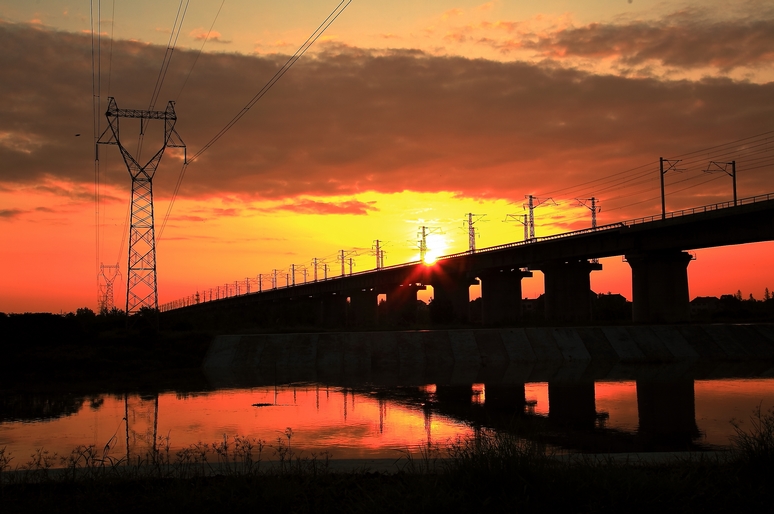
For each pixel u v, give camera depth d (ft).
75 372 159.02
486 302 355.56
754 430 80.43
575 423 89.45
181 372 163.43
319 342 182.60
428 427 85.56
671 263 266.36
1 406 110.32
